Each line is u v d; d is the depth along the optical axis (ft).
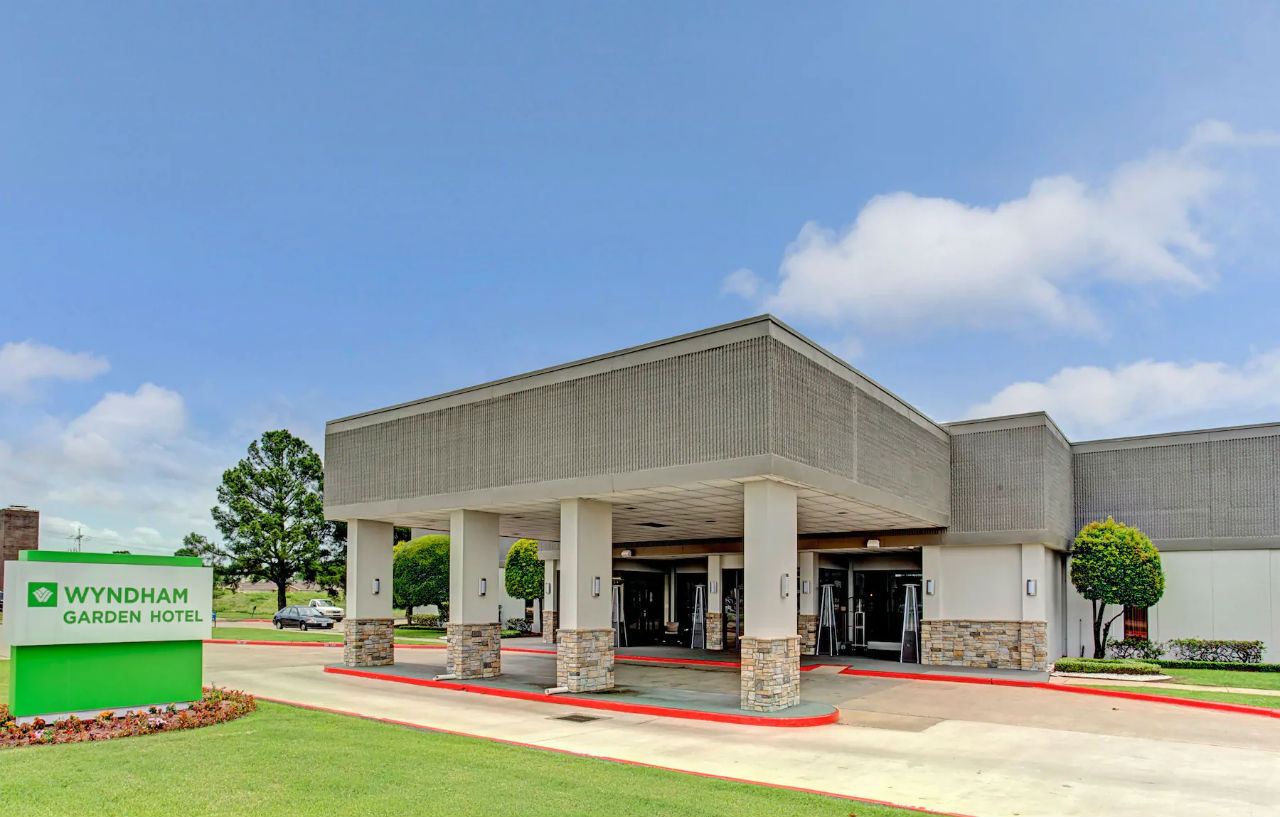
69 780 30.50
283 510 161.68
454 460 68.28
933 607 80.94
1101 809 31.12
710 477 52.37
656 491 57.21
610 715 52.85
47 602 41.78
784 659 52.65
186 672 46.60
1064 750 42.45
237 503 159.12
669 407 54.95
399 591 146.41
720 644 97.81
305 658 88.79
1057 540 79.30
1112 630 84.94
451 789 30.45
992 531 78.18
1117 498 86.43
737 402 51.85
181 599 46.52
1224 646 76.95
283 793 29.30
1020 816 30.12
